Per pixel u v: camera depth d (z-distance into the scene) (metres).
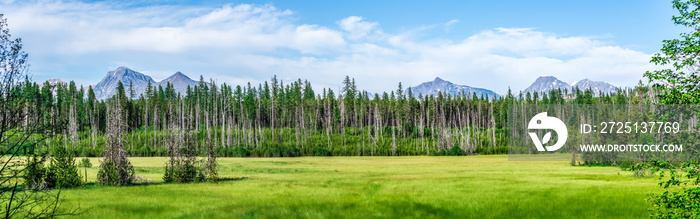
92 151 115.50
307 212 26.45
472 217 24.78
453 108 177.62
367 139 144.00
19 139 9.36
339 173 63.41
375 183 45.69
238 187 42.19
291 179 52.22
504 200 30.31
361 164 89.31
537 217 24.06
